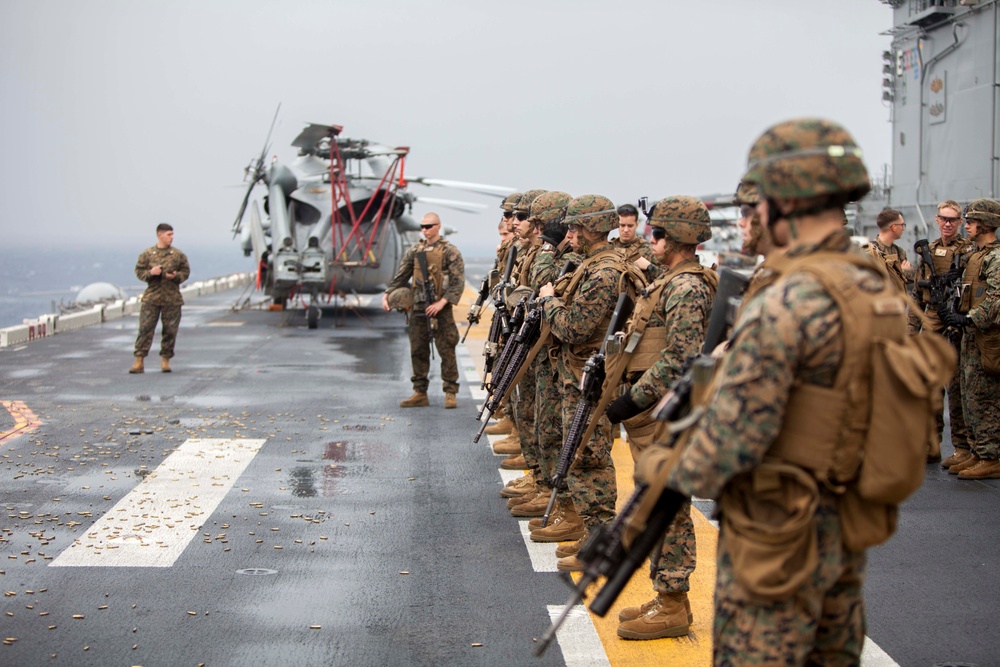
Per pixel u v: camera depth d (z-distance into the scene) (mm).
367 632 5098
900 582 5785
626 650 4887
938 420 8656
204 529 6801
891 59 20016
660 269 6375
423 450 9281
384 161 23297
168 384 12906
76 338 18016
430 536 6707
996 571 5965
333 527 6891
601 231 5883
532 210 7176
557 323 5832
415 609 5414
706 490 2836
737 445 2781
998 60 16578
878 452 2809
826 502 2928
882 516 2949
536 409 6703
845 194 2908
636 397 4863
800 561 2871
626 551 3059
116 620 5223
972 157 17297
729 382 2812
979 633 5043
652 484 3014
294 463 8727
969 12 17219
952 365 2896
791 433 2857
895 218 8461
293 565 6109
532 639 5023
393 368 14547
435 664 4719
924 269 8422
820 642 3139
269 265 23297
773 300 2816
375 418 10781
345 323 21359
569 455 5523
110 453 9008
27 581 5777
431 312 10992
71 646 4895
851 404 2812
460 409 11359
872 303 2807
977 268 7965
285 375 13773
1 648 4859
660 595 5090
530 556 6297
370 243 21875
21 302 96938
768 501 2926
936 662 4703
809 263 2867
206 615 5305
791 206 2926
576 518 6629
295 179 22031
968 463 8289
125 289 27156
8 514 7098
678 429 2939
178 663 4711
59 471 8359
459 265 11273
